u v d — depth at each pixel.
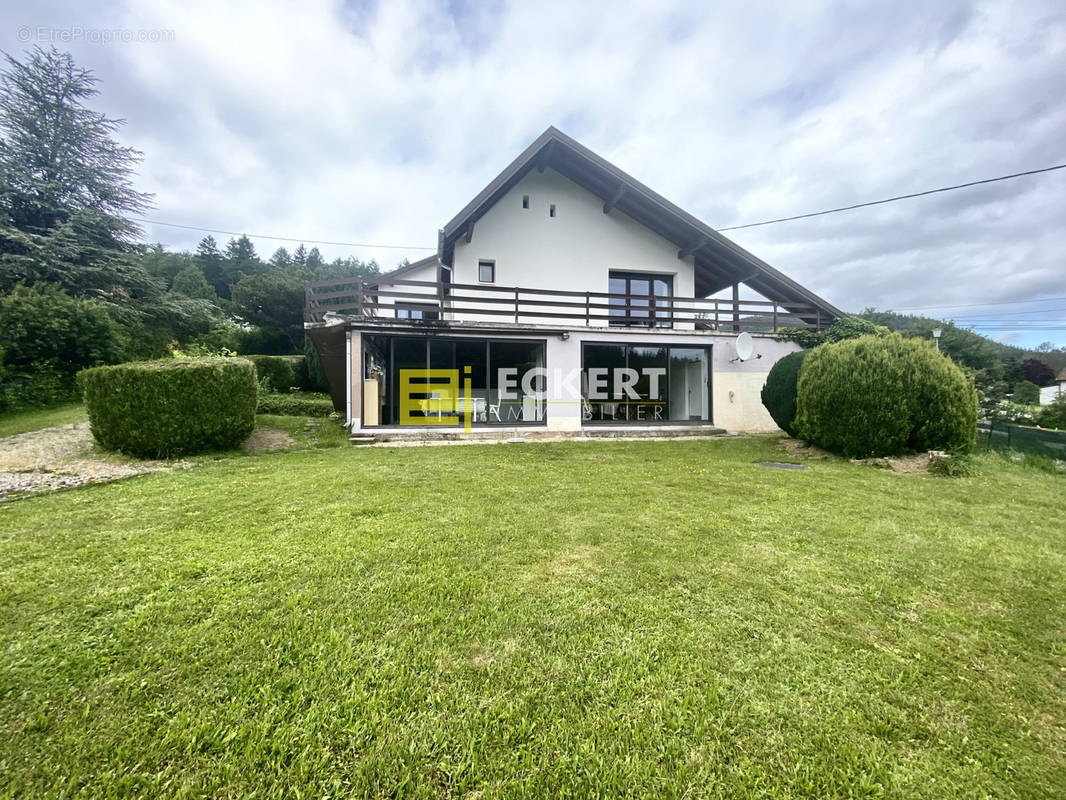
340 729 1.76
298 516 4.40
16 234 16.28
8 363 12.27
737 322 12.89
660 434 11.70
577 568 3.26
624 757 1.66
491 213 13.19
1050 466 8.00
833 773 1.62
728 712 1.89
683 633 2.45
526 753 1.67
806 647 2.35
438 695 1.93
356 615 2.57
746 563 3.39
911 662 2.25
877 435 8.14
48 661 2.13
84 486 5.56
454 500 5.03
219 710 1.84
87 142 19.36
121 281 18.84
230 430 8.17
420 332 10.70
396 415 11.11
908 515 4.73
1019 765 1.67
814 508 4.92
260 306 37.56
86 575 3.05
